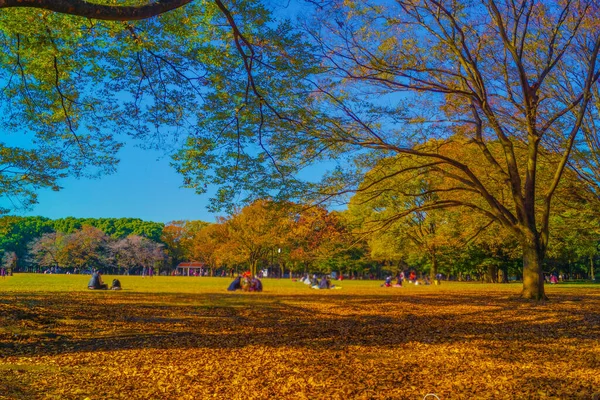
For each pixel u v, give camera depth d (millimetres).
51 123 14508
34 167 15367
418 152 18656
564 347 9172
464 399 5645
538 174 23297
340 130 16672
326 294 26984
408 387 6164
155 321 13125
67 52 12297
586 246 42844
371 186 20812
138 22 11547
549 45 18953
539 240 20781
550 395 5836
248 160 14055
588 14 17406
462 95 20266
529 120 18719
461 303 19453
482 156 23969
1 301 16016
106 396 5707
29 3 6176
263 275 96500
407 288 36594
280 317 14508
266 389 6031
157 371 6992
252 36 11398
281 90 12289
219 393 5855
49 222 117562
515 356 8266
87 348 8906
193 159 13656
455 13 18953
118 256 99062
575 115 20031
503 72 19516
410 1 17391
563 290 32625
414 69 17547
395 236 47438
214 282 48281
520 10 18562
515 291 30281
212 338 10211
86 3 6516
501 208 20594
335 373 6910
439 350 8836
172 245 106438
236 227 57969
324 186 18203
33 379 6480
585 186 22594
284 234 50812
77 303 17766
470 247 49031
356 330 11555
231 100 12461
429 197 38344
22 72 13094
